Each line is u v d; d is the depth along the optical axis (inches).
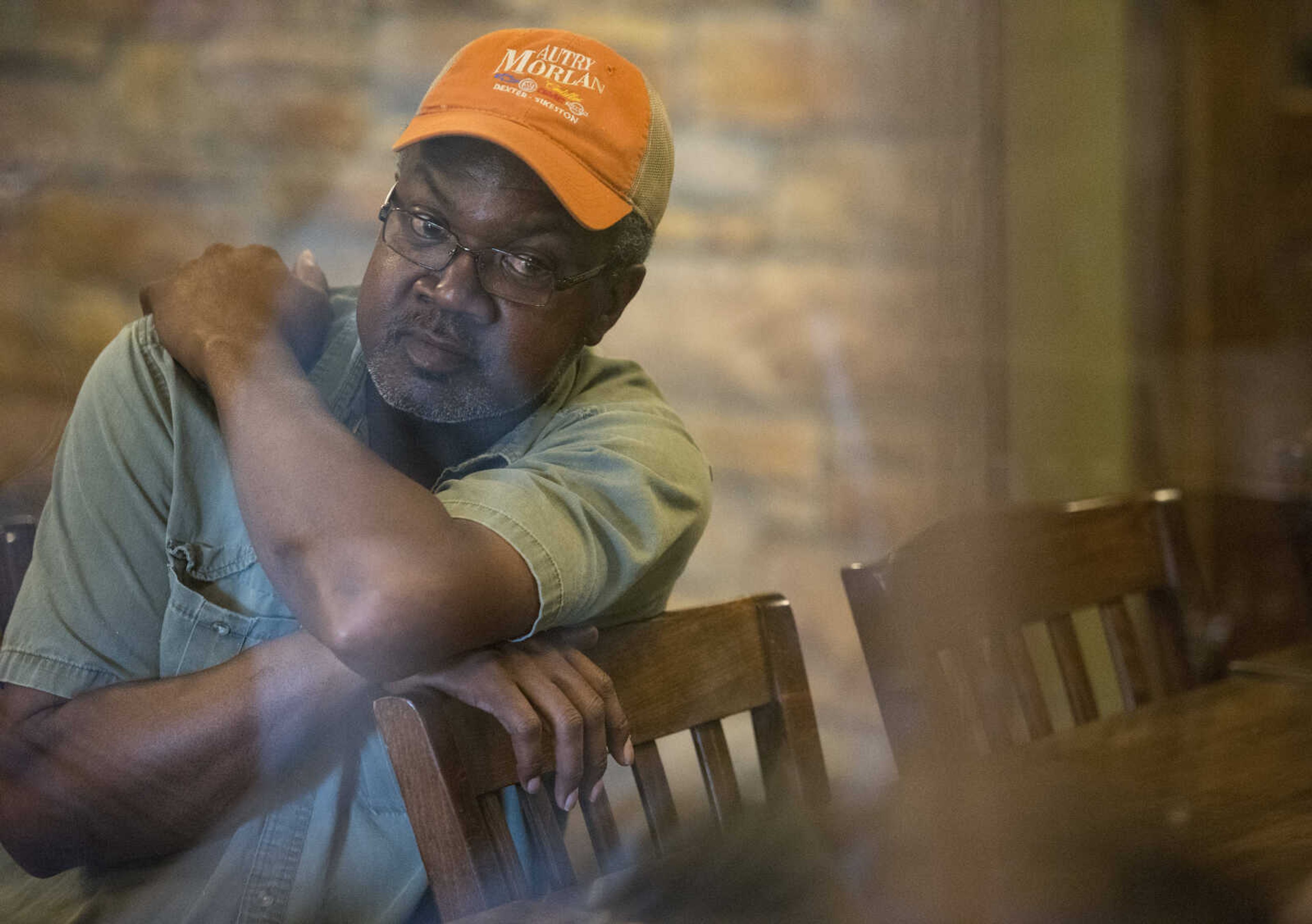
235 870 115.4
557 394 127.5
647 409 128.4
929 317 265.6
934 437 267.9
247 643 117.4
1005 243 265.1
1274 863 98.0
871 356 265.1
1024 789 112.3
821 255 261.9
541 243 112.7
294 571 99.7
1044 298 269.6
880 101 258.1
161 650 118.4
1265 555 269.6
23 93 227.5
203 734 109.1
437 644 98.4
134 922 114.1
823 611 268.1
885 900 91.1
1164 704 136.3
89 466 118.4
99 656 116.5
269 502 101.0
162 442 118.4
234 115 238.4
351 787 118.7
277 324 120.6
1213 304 278.7
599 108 116.5
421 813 95.7
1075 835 102.3
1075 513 153.7
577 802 107.2
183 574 117.0
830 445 266.1
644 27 253.1
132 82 229.9
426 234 112.3
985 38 258.1
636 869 98.0
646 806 110.0
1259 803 109.1
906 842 101.2
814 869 96.8
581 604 109.3
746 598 121.4
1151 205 273.9
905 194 261.7
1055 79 262.8
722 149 257.9
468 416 120.0
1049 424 273.1
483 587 99.9
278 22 240.5
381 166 246.2
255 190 240.7
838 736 263.4
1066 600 150.0
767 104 255.9
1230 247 279.9
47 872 115.2
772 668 120.9
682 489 121.7
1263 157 278.2
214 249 128.4
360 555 97.4
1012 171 263.6
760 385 265.0
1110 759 120.3
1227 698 138.3
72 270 213.8
